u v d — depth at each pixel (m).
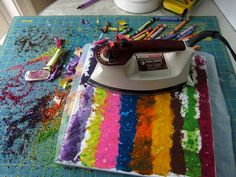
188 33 0.73
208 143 0.52
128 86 0.58
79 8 0.83
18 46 0.73
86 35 0.75
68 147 0.53
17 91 0.64
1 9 0.88
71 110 0.59
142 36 0.73
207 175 0.49
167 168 0.50
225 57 0.70
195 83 0.62
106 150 0.52
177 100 0.59
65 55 0.71
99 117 0.57
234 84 0.65
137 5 0.78
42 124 0.58
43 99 0.62
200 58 0.67
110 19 0.79
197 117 0.56
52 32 0.76
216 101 0.61
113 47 0.50
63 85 0.65
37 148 0.55
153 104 0.58
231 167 0.51
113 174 0.51
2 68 0.68
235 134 0.56
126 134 0.54
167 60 0.59
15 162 0.53
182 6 0.77
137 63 0.58
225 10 0.79
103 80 0.58
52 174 0.51
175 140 0.53
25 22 0.79
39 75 0.66
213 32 0.64
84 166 0.51
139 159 0.51
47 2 0.94
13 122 0.58
